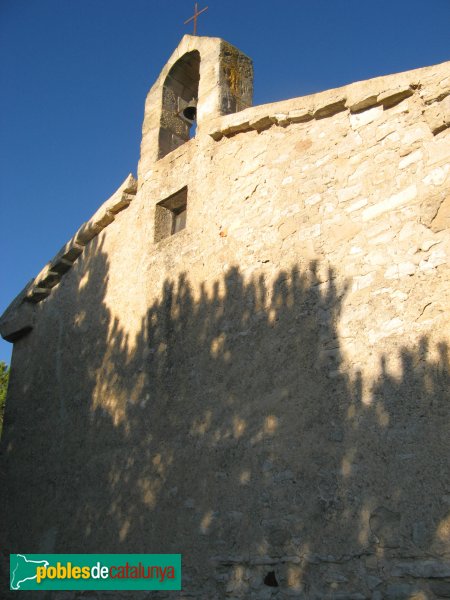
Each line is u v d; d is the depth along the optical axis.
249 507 4.94
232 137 6.64
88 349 7.68
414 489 4.05
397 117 5.16
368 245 4.96
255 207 6.04
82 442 7.12
